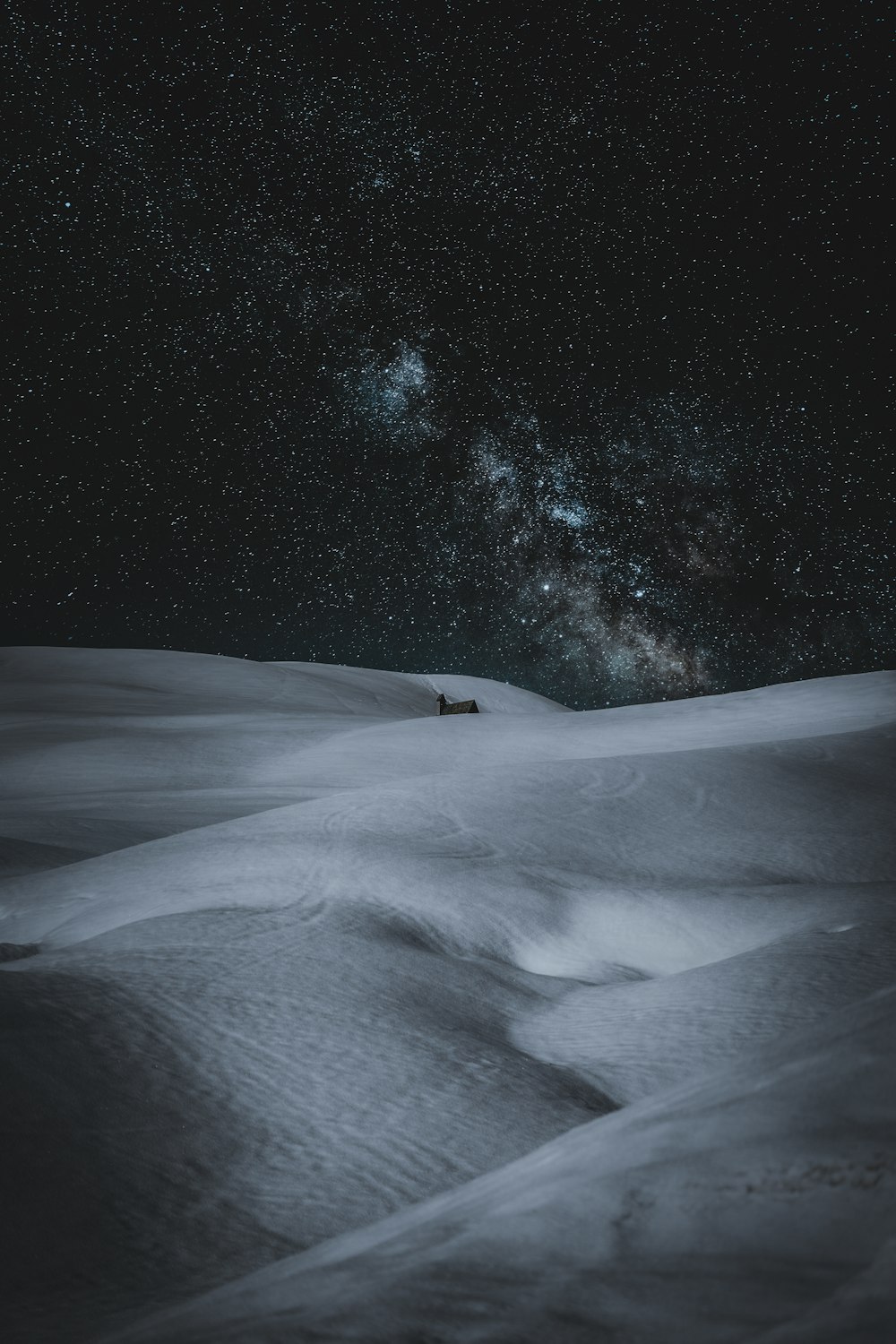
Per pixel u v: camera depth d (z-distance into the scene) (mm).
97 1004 4199
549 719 21172
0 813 13336
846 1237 1071
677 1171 1315
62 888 7168
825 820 9195
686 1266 1080
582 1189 1339
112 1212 2850
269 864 7059
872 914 6027
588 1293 1042
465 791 9531
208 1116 3449
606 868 7711
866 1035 1646
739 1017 4547
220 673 33938
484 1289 1081
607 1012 4887
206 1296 1440
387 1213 3039
